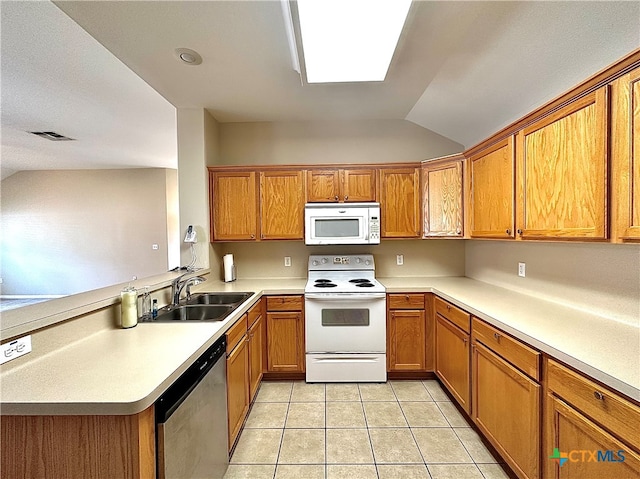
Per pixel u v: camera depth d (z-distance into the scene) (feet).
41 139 14.51
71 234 21.65
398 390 8.79
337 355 9.20
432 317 9.18
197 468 4.41
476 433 6.84
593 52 5.11
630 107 3.81
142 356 4.23
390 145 10.97
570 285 6.32
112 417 3.23
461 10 5.30
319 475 5.69
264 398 8.41
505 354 5.34
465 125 9.57
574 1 4.58
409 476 5.64
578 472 3.80
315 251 11.14
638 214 3.76
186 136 9.62
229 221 9.95
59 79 8.62
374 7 4.66
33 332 4.09
